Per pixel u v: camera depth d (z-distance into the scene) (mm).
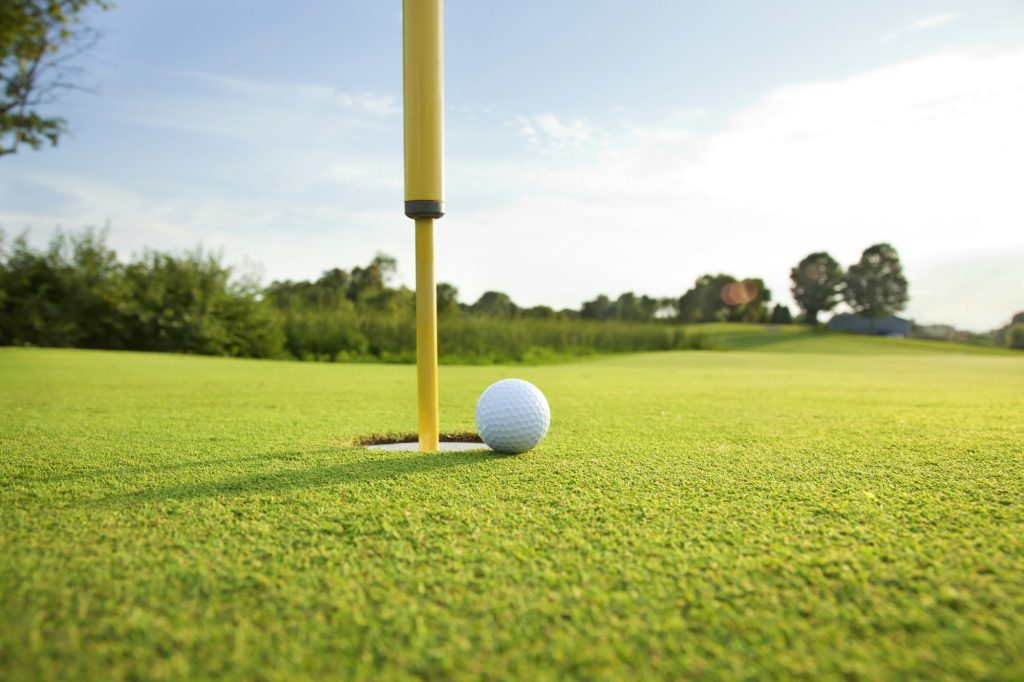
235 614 1408
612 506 2219
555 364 16172
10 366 9766
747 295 46125
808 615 1419
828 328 44844
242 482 2547
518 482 2557
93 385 7160
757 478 2662
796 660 1242
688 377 10156
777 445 3510
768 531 1958
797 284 48969
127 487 2467
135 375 8578
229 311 18141
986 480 2652
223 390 6777
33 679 1175
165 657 1244
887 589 1544
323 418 4633
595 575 1613
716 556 1745
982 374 11305
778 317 47719
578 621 1382
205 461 2969
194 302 17656
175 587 1540
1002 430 4156
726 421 4590
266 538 1884
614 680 1171
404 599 1479
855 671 1206
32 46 11875
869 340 34281
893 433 3996
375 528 1969
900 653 1268
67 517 2078
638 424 4418
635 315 29297
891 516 2117
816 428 4230
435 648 1273
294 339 18766
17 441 3529
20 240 16172
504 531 1943
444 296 22984
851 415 5000
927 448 3432
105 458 3033
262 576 1602
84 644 1289
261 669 1201
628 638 1316
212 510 2156
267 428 4094
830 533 1938
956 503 2283
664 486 2508
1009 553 1770
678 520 2062
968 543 1850
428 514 2111
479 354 19047
